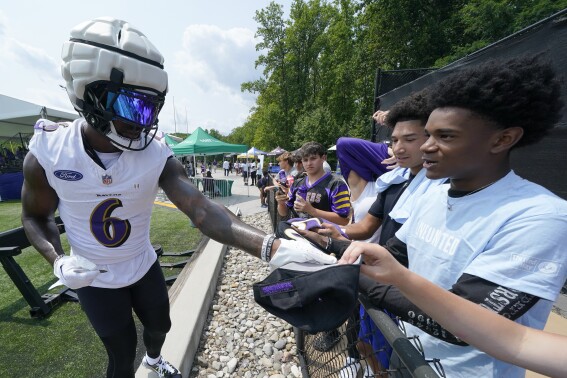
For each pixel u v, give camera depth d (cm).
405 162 159
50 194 140
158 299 173
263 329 277
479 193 87
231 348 250
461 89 78
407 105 153
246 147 1319
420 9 1584
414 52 1563
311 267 89
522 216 75
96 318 150
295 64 3005
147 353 192
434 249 97
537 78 75
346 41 2489
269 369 229
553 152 240
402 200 153
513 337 62
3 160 1275
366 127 1906
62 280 111
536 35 230
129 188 134
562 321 216
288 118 3061
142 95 113
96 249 142
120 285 150
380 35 1716
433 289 69
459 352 92
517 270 71
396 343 80
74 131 130
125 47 109
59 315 300
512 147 84
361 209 228
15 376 217
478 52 296
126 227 144
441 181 115
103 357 236
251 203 1112
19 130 1398
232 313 304
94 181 129
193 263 384
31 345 251
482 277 75
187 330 236
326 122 2352
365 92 1942
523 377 88
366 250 76
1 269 429
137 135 125
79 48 106
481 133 80
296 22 2881
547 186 249
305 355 221
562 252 69
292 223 138
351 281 74
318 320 78
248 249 104
